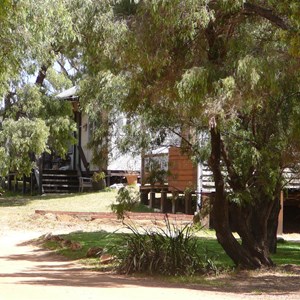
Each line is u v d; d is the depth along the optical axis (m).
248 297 10.55
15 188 34.31
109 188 32.00
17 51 11.40
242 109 11.05
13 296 9.57
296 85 11.99
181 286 11.92
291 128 12.97
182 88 10.59
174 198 24.17
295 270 14.16
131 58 11.41
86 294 10.17
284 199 23.53
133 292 10.67
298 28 10.55
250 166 13.43
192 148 14.21
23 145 27.16
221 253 16.53
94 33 11.67
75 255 16.47
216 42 11.65
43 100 29.39
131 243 14.17
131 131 14.27
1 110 29.08
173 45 11.50
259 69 10.29
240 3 10.84
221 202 13.84
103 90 13.56
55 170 33.38
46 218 23.98
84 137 33.34
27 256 16.69
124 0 11.84
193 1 10.60
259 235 14.47
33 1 11.10
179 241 13.98
